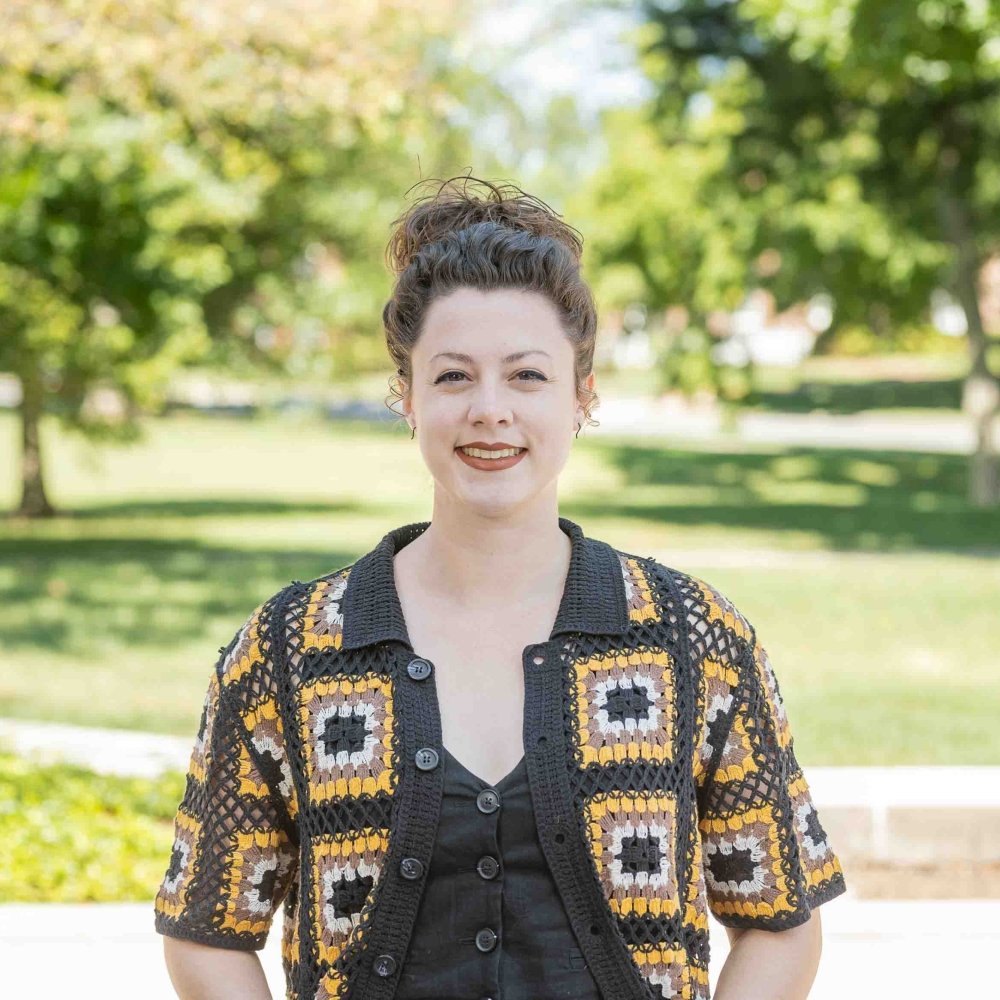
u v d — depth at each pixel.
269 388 20.80
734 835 1.76
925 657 10.24
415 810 1.62
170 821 5.41
